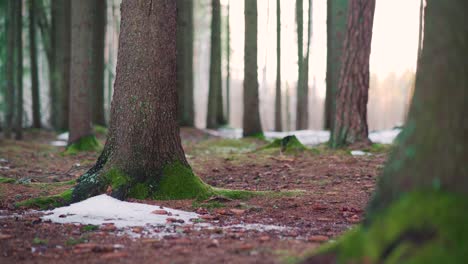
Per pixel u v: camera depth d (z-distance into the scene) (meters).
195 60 50.81
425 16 3.33
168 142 8.07
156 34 7.90
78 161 13.76
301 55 28.97
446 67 3.10
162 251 4.53
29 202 7.29
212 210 7.34
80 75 15.88
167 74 8.02
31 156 14.70
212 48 27.73
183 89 26.45
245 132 20.62
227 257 4.20
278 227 6.02
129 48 7.95
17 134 21.59
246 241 4.95
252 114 20.56
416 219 2.96
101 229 5.70
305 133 22.64
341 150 14.73
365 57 15.15
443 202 2.93
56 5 27.77
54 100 29.28
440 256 2.77
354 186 9.64
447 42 3.12
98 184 7.63
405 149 3.23
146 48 7.89
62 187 8.79
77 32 15.79
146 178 7.88
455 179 2.97
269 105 57.41
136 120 7.91
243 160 13.32
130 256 4.36
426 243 2.85
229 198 7.96
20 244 4.90
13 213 6.77
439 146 3.05
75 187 7.72
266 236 5.26
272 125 56.62
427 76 3.20
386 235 3.03
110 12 40.25
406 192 3.13
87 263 4.18
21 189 8.66
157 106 7.96
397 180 3.22
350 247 3.20
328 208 7.51
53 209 7.06
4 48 30.12
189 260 4.13
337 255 3.25
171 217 6.57
